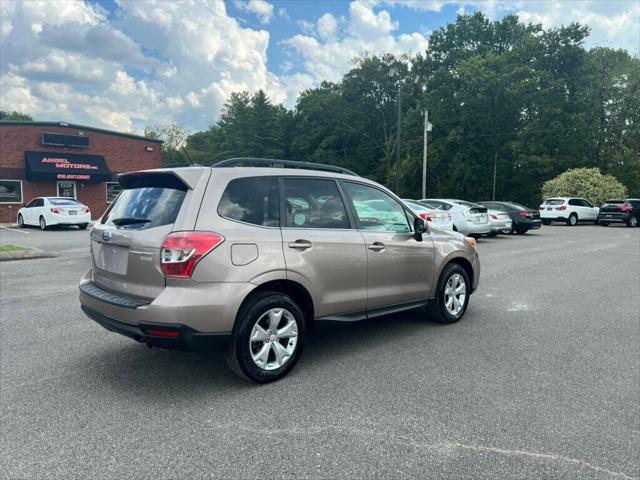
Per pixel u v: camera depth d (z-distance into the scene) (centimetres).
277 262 378
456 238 574
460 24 4897
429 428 311
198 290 341
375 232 469
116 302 360
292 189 411
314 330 420
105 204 2962
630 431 309
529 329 545
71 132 2784
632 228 2423
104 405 344
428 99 4216
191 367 421
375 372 410
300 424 316
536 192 4159
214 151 7181
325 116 5991
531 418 326
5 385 379
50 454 277
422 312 627
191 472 260
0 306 643
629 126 4172
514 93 3825
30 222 2127
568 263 1074
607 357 450
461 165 4003
